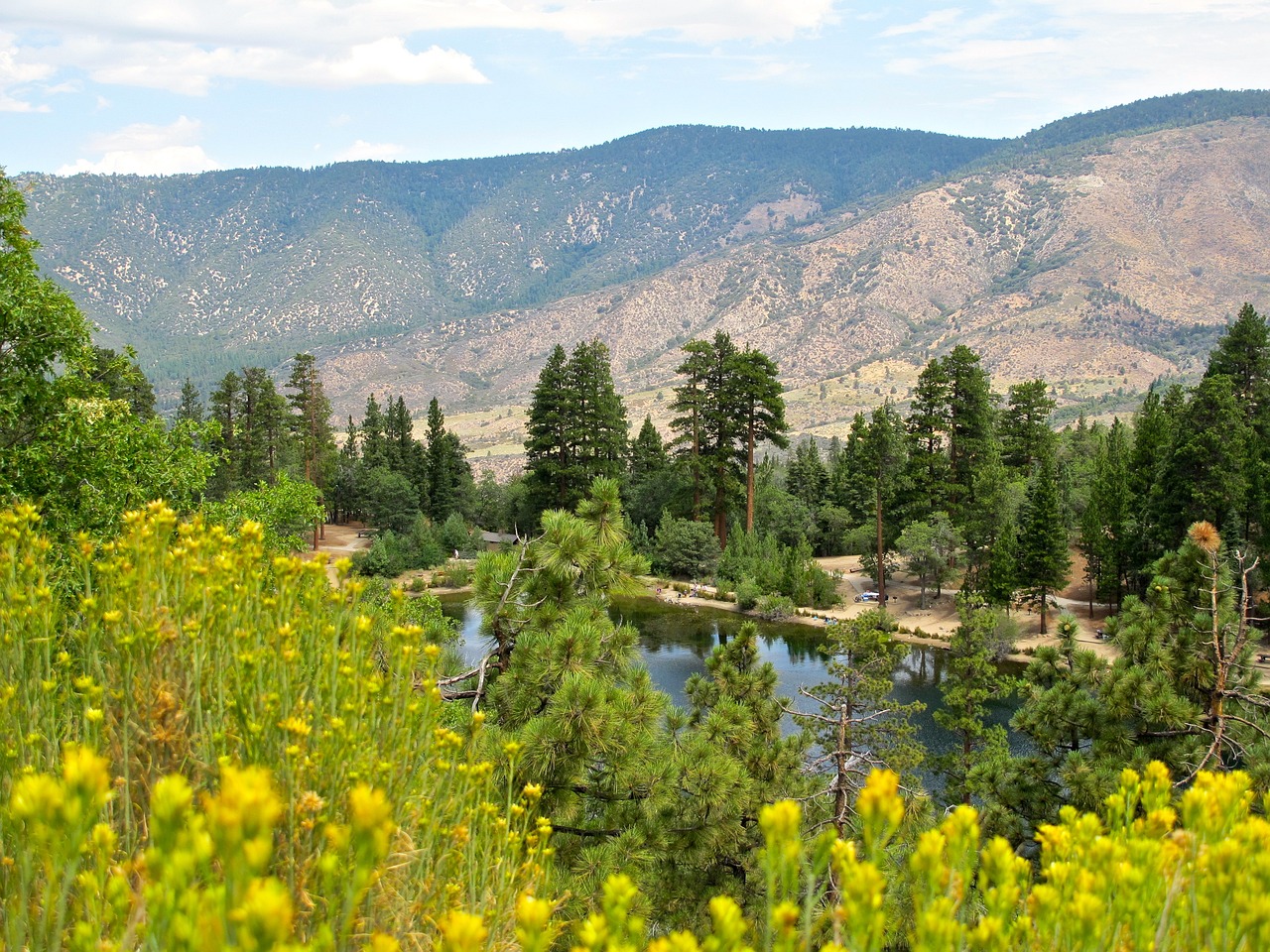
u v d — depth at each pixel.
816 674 37.62
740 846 8.16
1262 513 40.09
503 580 7.65
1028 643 42.84
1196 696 10.80
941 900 1.58
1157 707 10.21
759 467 80.31
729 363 59.16
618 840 6.35
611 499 8.07
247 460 65.19
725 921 1.43
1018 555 47.91
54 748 2.33
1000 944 1.59
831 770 13.49
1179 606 11.04
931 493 51.81
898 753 14.64
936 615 49.12
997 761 12.60
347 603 3.37
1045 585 45.03
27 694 2.51
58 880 1.75
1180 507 42.09
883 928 1.55
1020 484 56.50
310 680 2.93
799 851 1.51
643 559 8.05
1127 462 54.09
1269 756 9.51
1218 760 9.32
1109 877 1.79
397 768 2.67
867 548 59.47
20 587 2.81
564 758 6.23
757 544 57.97
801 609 50.88
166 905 1.15
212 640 2.81
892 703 15.94
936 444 53.38
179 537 3.34
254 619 3.10
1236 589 10.91
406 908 2.31
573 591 8.09
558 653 6.84
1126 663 11.23
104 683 2.59
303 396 69.75
